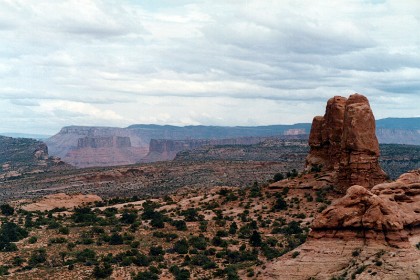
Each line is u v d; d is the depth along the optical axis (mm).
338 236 100688
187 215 170875
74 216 185125
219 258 134250
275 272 100688
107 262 132750
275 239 140625
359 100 145625
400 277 92000
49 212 199250
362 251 97188
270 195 171750
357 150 143125
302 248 102125
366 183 141875
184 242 145500
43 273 125688
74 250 144500
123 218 173625
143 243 148625
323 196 157000
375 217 98875
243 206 171500
